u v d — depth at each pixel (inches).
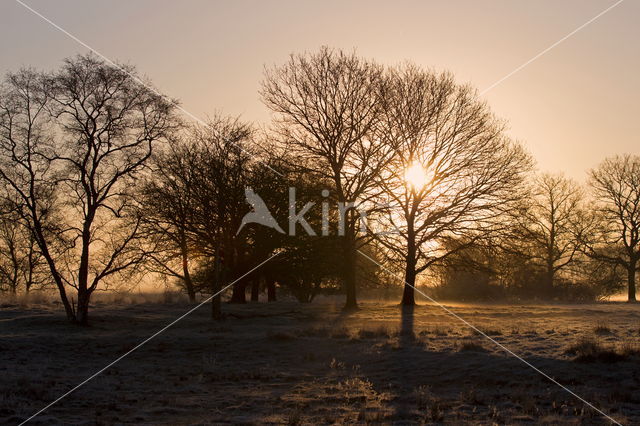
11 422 526.0
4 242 2027.6
